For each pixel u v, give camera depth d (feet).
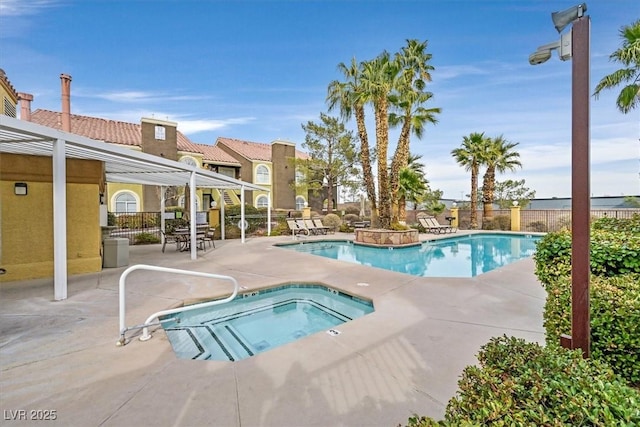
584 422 4.06
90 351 10.66
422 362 9.92
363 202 88.74
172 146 72.08
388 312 14.70
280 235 57.52
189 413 7.48
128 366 9.67
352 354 10.50
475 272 29.17
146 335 11.71
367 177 46.19
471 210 65.87
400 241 42.78
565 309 8.43
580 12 7.26
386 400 7.98
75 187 23.20
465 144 66.03
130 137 68.74
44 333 12.11
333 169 81.30
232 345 13.56
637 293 8.78
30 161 21.43
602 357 7.92
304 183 85.66
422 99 48.16
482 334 12.08
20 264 21.07
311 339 11.70
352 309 17.78
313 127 79.82
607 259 12.88
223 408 7.67
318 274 23.02
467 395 4.83
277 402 7.90
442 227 57.82
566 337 7.63
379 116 42.45
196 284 19.88
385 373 9.29
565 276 11.55
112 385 8.63
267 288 19.93
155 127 69.87
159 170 30.32
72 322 13.26
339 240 48.55
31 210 21.48
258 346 13.55
